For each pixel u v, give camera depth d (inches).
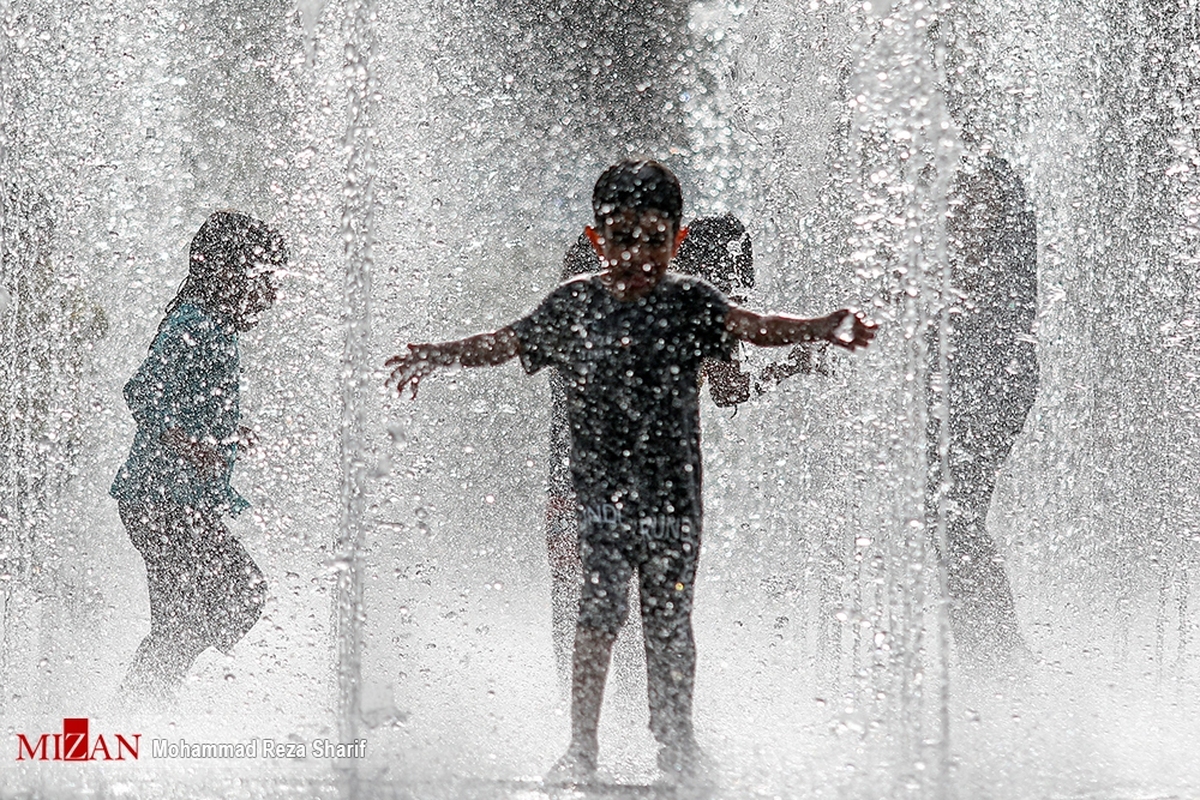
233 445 592.1
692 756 462.9
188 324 589.9
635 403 479.2
